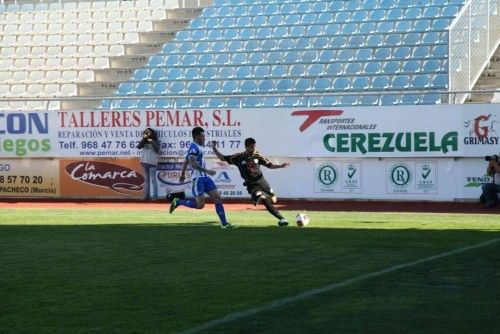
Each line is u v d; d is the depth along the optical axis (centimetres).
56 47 5428
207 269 1748
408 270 1695
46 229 2591
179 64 4994
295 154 3750
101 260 1897
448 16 4722
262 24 5134
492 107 3459
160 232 2472
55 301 1423
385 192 3622
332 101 4334
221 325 1223
